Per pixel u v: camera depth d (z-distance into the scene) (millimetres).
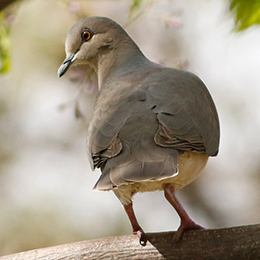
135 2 12344
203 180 17375
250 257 9016
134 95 9766
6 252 15578
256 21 10977
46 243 15672
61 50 16094
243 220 17297
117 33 11734
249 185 17469
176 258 9133
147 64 11344
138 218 16750
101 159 9336
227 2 11156
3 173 16859
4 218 15844
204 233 9148
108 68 11664
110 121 9539
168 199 9430
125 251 9234
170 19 12445
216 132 10148
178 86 9984
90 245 9328
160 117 9398
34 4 15781
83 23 11828
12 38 15867
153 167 8875
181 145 9258
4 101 16984
